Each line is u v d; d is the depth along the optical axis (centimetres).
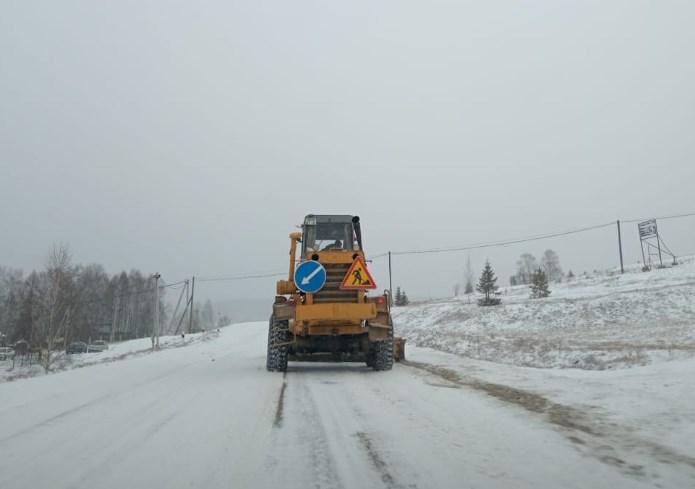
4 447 523
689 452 472
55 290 3484
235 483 412
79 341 5603
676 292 3219
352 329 1152
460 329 3275
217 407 731
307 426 608
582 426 582
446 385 926
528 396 780
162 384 984
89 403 771
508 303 4041
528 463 455
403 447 513
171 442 538
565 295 4191
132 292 7756
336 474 433
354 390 880
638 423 582
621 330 2486
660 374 868
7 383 1016
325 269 1149
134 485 409
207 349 2312
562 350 1488
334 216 1273
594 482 404
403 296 6438
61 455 493
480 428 586
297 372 1187
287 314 1157
